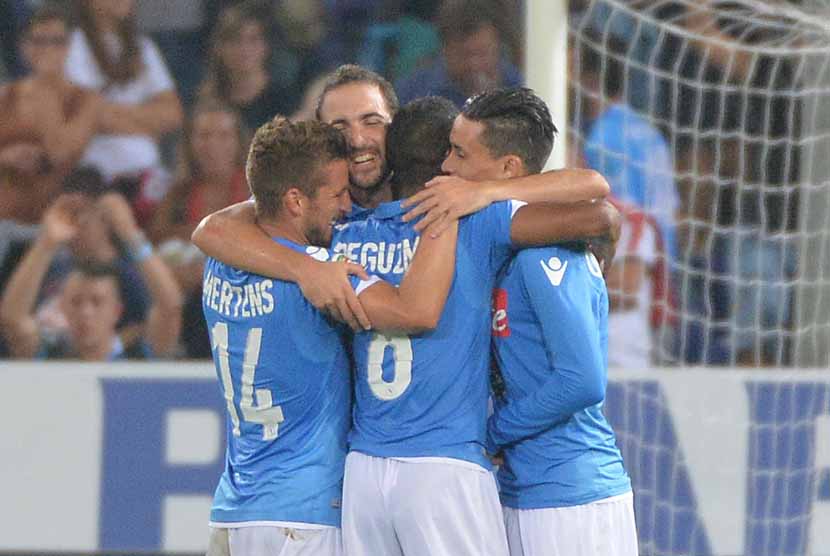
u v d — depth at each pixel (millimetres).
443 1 23578
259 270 11469
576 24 21844
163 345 22078
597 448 11828
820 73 20438
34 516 19859
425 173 11945
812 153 20719
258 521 11656
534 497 11688
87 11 23281
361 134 12297
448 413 11383
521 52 23453
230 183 22938
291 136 11594
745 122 21609
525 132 11664
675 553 19062
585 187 11523
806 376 19062
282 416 11734
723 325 21469
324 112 12523
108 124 23016
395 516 11359
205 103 23281
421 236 11344
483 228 11297
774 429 19016
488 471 11523
